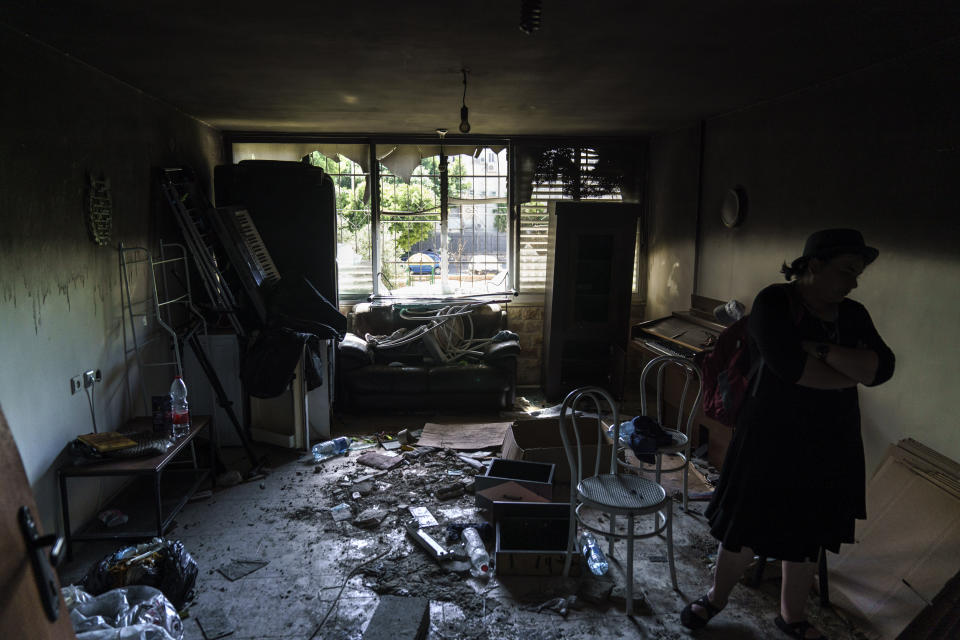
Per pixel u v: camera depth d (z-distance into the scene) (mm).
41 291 2982
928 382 3018
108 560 2713
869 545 2736
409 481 4059
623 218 5742
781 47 3057
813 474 2152
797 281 2191
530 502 3113
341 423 5285
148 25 2744
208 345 4676
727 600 2533
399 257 6516
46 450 3006
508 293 6512
